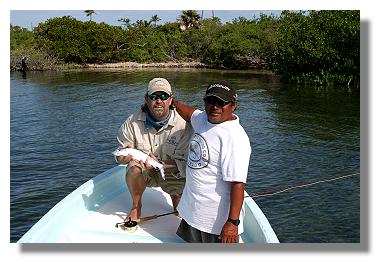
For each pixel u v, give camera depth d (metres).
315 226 7.95
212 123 3.11
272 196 9.36
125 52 55.19
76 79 35.16
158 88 3.79
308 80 30.95
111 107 20.97
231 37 45.28
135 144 4.10
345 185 9.94
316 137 14.74
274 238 3.63
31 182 10.54
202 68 49.34
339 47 29.69
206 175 3.18
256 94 25.47
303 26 31.67
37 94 25.47
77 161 12.26
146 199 4.82
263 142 14.12
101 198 4.73
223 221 3.23
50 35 50.53
